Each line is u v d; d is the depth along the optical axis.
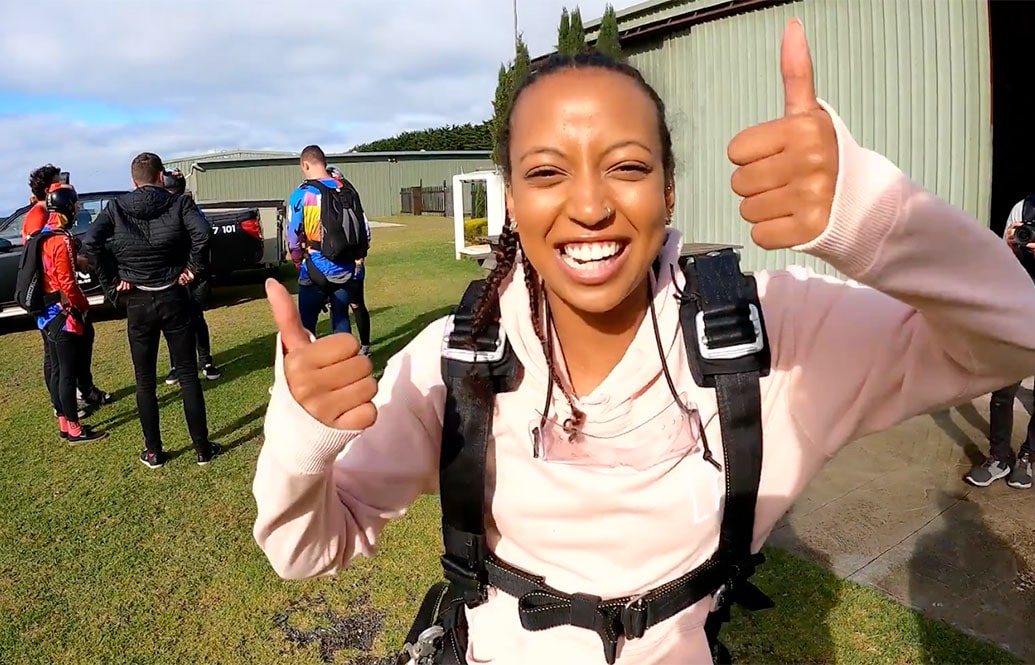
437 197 29.62
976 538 3.13
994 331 0.85
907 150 5.58
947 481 3.65
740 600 1.30
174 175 6.31
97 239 4.20
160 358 7.23
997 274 0.84
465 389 1.17
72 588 3.15
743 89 6.60
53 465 4.56
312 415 0.92
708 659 1.17
